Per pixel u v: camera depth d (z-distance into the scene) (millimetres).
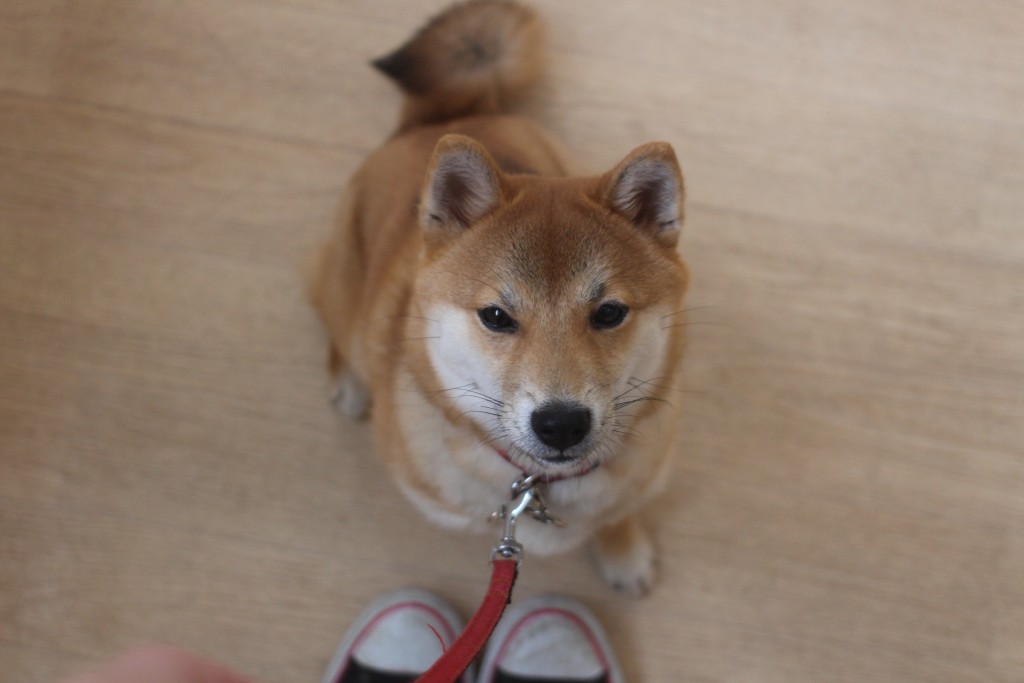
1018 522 1527
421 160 1294
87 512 1484
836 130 1717
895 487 1542
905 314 1624
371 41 1739
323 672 1444
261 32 1724
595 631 1445
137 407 1538
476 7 1490
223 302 1602
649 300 1026
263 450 1534
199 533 1487
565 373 956
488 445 1112
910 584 1497
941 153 1708
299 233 1646
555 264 984
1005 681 1458
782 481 1542
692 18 1763
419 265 1069
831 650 1466
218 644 1442
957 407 1580
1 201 1606
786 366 1594
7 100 1648
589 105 1727
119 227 1617
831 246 1653
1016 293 1638
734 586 1491
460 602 1487
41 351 1549
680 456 1548
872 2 1751
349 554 1493
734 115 1723
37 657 1418
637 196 1034
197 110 1680
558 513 1206
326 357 1587
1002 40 1761
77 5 1696
